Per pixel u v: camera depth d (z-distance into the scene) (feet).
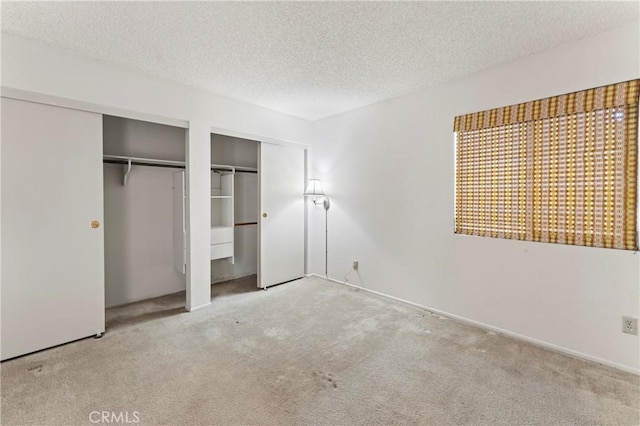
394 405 5.66
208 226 10.85
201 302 10.70
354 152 12.71
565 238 7.47
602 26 6.56
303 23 6.51
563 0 5.70
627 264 6.67
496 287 8.72
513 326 8.41
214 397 5.83
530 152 7.98
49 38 7.13
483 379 6.46
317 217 14.55
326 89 10.38
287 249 13.78
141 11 6.08
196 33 6.93
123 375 6.52
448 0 5.72
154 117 9.32
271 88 10.34
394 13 6.14
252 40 7.23
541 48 7.54
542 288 7.88
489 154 8.79
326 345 7.96
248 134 11.90
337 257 13.65
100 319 8.44
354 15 6.20
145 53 7.88
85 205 8.14
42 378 6.38
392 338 8.38
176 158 12.17
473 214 9.20
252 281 14.07
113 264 10.77
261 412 5.45
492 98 8.62
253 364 7.02
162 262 11.97
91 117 8.18
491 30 6.75
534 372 6.72
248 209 15.11
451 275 9.73
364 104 12.04
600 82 6.86
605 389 6.11
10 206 7.06
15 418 5.24
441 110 9.80
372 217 12.10
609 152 6.82
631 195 6.57
